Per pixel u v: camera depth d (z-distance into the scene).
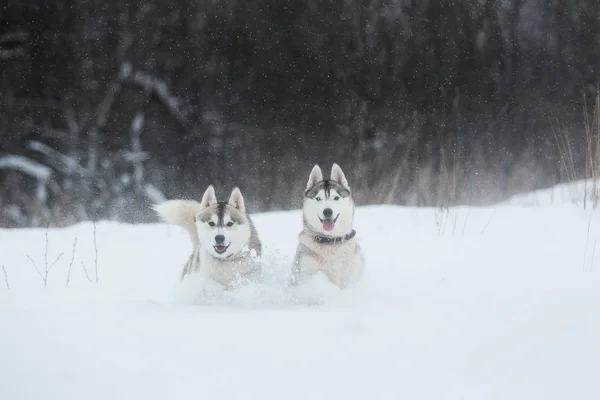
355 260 6.70
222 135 21.38
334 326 4.58
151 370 3.80
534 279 6.53
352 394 3.48
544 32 22.44
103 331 4.53
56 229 10.48
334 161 21.14
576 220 9.04
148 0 21.44
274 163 21.34
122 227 10.57
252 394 3.50
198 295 6.42
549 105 22.00
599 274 6.61
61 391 3.55
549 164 19.59
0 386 3.61
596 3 22.41
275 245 8.80
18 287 6.75
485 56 22.44
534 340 4.11
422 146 20.30
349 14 22.00
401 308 5.23
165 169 20.70
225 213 6.47
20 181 19.42
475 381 3.56
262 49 22.11
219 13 21.89
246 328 4.58
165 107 21.53
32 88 20.98
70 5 21.00
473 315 4.80
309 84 22.03
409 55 22.22
